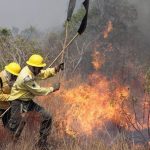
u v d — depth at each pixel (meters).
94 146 6.20
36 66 6.26
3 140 6.34
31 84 6.24
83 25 6.42
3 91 6.48
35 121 6.73
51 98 8.41
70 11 6.42
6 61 10.24
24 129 6.70
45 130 6.40
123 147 5.89
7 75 6.49
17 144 6.25
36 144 6.38
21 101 6.36
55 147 6.46
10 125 6.39
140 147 6.04
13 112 6.37
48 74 6.54
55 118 7.25
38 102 8.15
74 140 6.45
